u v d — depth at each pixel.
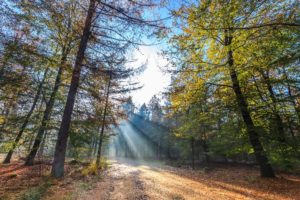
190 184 12.66
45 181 9.30
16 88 13.36
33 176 10.81
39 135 14.31
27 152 14.77
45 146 14.59
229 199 8.93
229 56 11.48
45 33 11.36
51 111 14.32
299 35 8.89
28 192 7.39
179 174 18.98
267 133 13.70
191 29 9.70
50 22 10.26
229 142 17.11
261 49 10.20
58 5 9.29
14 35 10.98
